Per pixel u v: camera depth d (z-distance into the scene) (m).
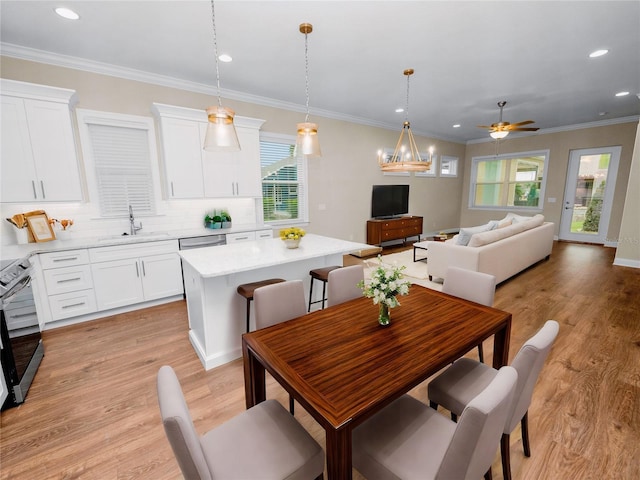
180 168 3.73
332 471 0.95
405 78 3.83
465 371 1.60
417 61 3.33
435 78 3.84
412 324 1.57
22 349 2.12
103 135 3.47
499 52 3.14
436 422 1.24
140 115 3.65
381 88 4.20
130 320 3.18
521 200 7.79
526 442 1.53
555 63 3.42
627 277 4.38
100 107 3.40
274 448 1.12
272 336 1.47
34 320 2.38
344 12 2.41
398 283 1.49
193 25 2.58
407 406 1.33
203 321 2.31
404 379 1.11
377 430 1.20
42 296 2.86
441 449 1.11
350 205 6.12
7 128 2.74
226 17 2.46
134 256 3.32
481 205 8.59
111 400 2.01
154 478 1.48
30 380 2.16
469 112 5.54
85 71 3.28
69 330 2.95
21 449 1.63
